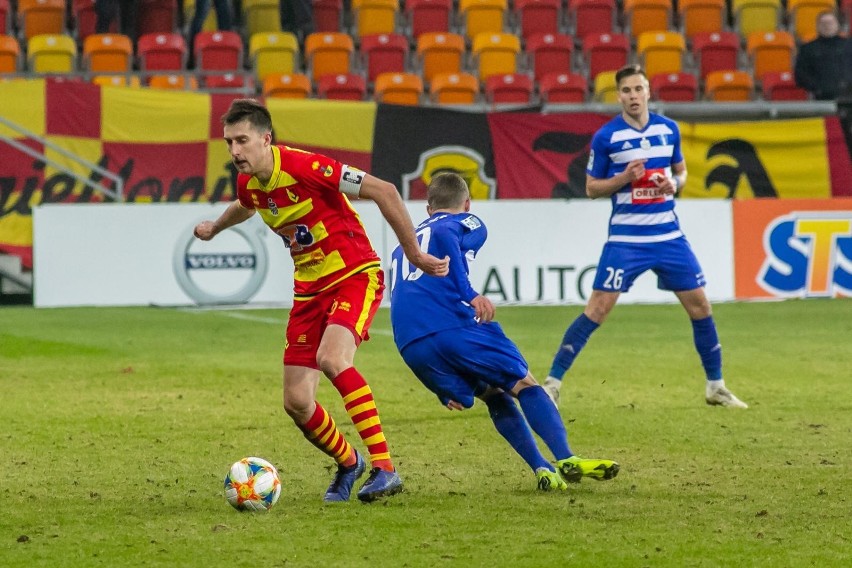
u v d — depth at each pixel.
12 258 52.81
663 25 73.62
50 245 50.53
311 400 18.41
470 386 19.70
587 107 56.81
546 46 69.62
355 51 72.19
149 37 66.19
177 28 71.31
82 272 50.62
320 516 17.39
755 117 59.22
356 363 35.59
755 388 30.61
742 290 52.12
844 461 21.44
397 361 36.06
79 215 50.59
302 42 70.62
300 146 54.03
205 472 20.83
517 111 54.78
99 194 54.09
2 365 35.41
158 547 15.65
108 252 50.62
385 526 16.75
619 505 18.02
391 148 54.41
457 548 15.56
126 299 50.69
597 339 41.06
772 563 14.82
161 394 30.00
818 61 61.97
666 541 15.88
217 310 50.06
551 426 19.19
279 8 70.94
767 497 18.53
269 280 50.88
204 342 40.69
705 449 22.77
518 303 51.25
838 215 52.47
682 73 65.25
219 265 50.81
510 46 70.12
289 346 18.72
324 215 18.11
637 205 28.12
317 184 17.80
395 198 17.70
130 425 25.61
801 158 55.66
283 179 17.77
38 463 21.64
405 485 19.56
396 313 20.00
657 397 29.33
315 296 18.50
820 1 74.12
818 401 28.53
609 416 26.64
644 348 38.72
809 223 52.41
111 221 50.62
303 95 64.31
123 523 17.03
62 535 16.34
